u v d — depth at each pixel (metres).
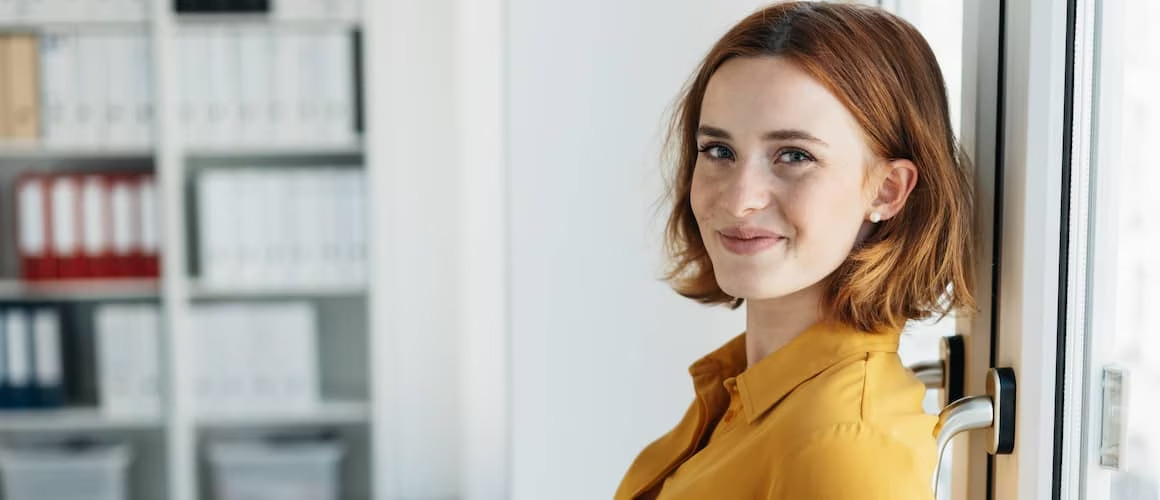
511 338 0.97
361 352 3.22
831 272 0.71
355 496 3.24
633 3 0.92
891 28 0.70
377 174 2.88
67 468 2.90
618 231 0.94
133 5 2.82
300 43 2.85
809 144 0.66
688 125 0.78
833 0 0.71
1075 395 0.74
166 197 2.85
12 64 2.81
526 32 0.93
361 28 2.91
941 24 0.88
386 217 2.99
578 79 0.93
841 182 0.67
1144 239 0.68
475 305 3.03
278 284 2.91
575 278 0.96
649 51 0.92
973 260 0.75
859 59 0.67
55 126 2.83
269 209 2.90
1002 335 0.76
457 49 3.06
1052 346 0.73
